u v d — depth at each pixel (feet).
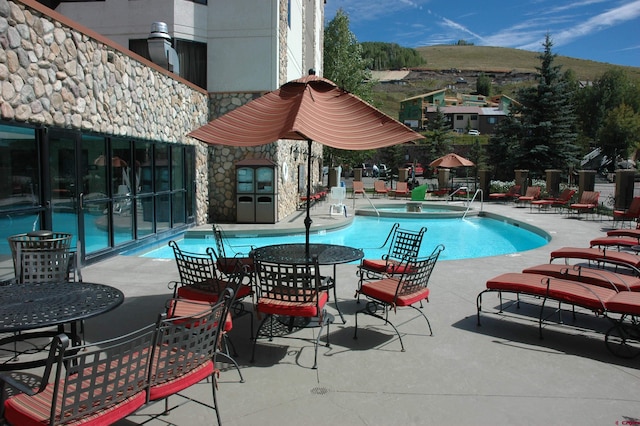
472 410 10.16
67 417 6.89
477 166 117.19
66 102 21.80
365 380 11.61
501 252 36.83
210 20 42.42
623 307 13.10
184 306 12.70
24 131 19.49
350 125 14.15
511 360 12.96
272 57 42.14
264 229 39.42
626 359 13.09
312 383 11.42
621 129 132.57
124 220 29.17
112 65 26.08
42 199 20.66
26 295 10.25
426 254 35.94
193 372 8.77
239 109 15.46
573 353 13.51
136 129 29.17
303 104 13.92
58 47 21.09
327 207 60.03
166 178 34.86
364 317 16.63
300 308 12.85
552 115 84.69
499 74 448.65
